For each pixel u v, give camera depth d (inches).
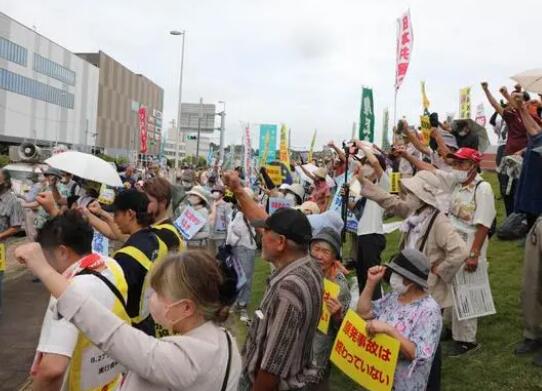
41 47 2647.6
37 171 532.4
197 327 90.2
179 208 380.2
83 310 84.3
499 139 462.9
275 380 113.3
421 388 139.5
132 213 156.3
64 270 125.0
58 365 108.0
